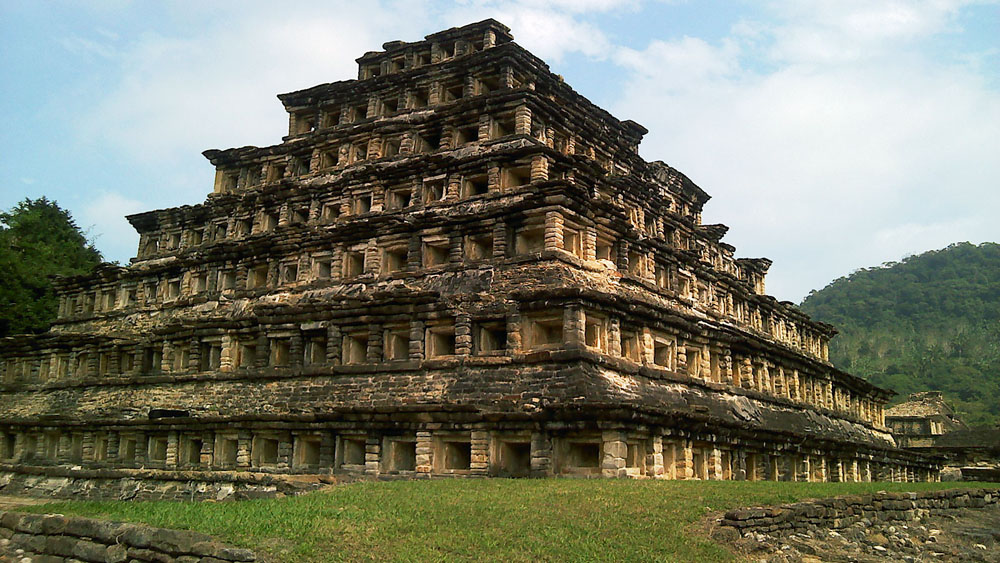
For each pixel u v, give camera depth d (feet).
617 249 149.89
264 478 113.09
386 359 140.77
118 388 176.04
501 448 121.19
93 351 187.93
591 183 153.28
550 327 133.28
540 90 168.96
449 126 160.56
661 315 141.59
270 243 166.09
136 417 166.71
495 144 151.94
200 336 165.48
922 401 322.96
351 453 135.85
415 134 164.96
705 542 66.44
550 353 122.93
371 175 161.48
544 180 139.95
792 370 195.21
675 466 125.59
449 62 166.81
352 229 153.89
